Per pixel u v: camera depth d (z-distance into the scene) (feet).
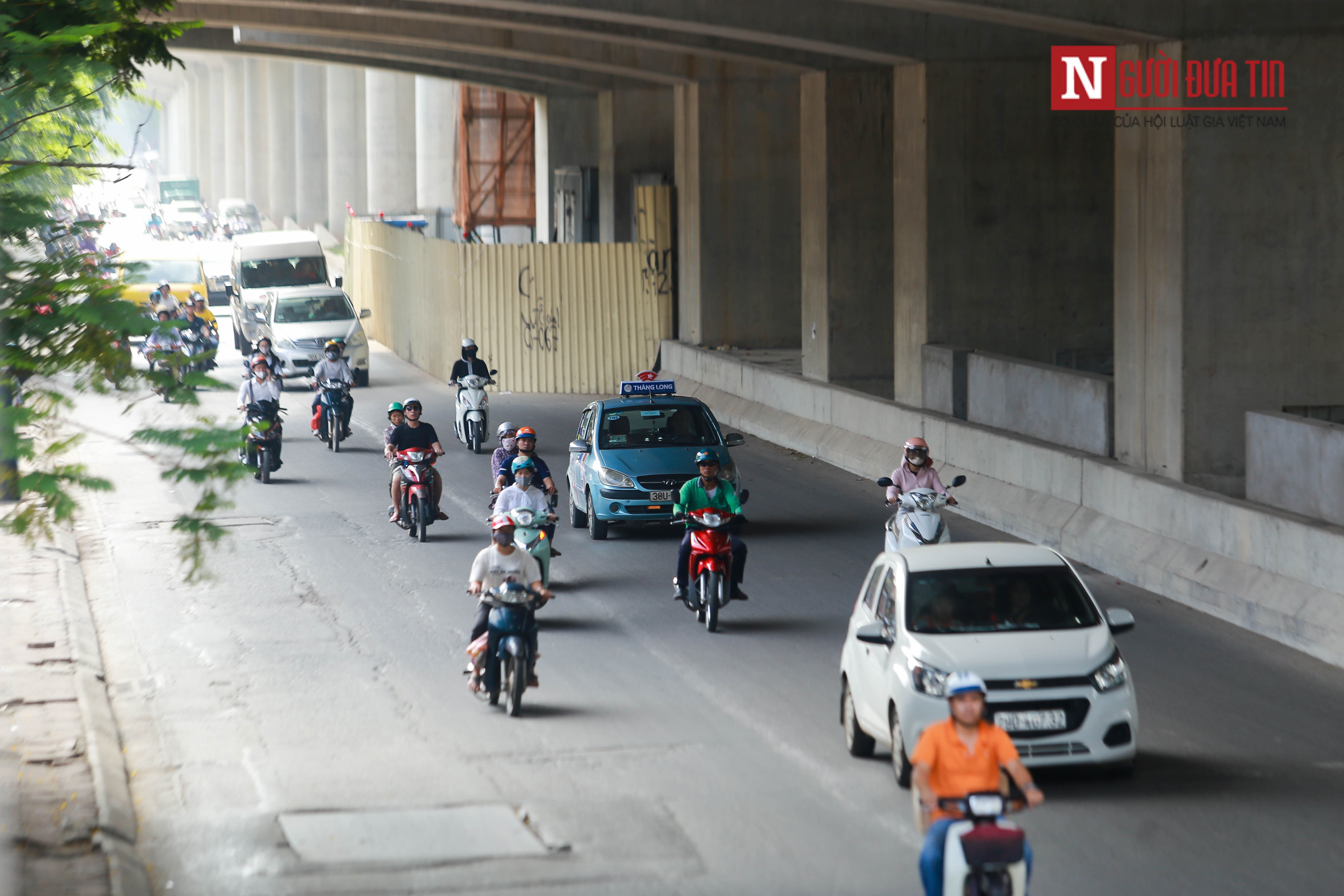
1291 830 124.47
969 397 324.19
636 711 163.94
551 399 484.33
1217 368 246.27
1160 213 249.55
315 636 199.31
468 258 497.87
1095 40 256.52
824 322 400.06
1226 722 158.40
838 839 123.95
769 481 328.90
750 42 393.91
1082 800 132.67
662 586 229.25
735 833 125.39
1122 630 140.56
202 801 134.62
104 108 148.87
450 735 155.33
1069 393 282.36
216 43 615.16
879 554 244.83
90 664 182.09
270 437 326.65
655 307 499.51
